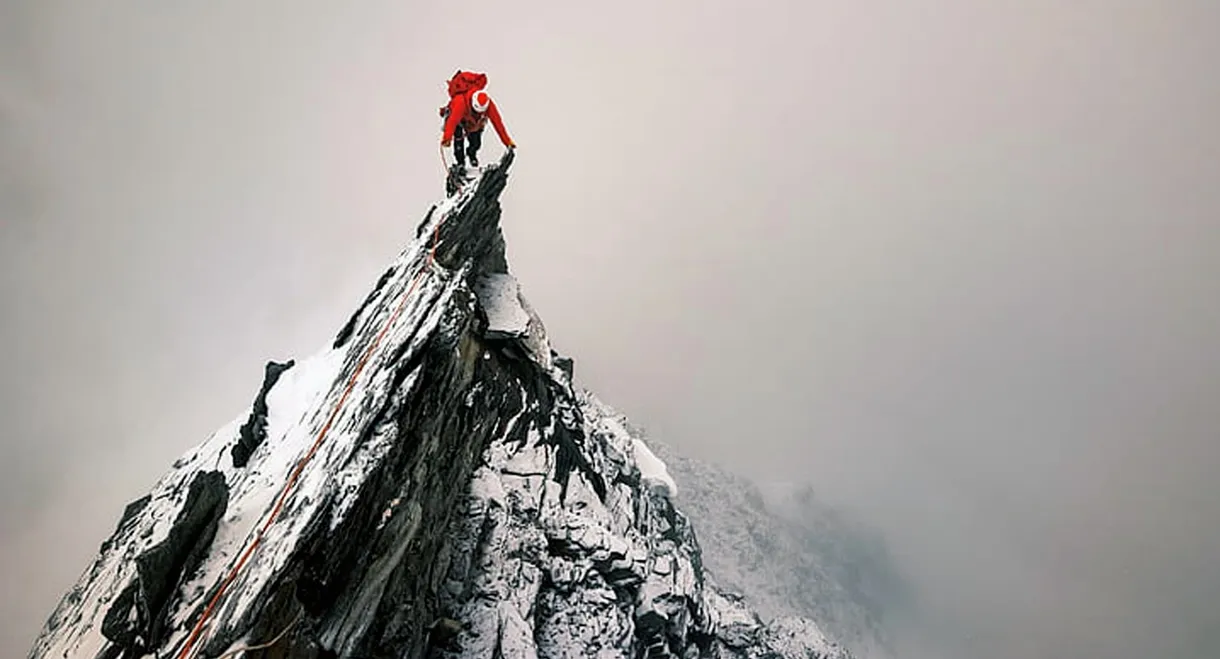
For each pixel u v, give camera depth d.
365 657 11.64
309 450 12.62
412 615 13.65
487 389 20.94
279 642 8.97
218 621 8.59
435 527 15.38
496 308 22.31
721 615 32.62
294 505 10.44
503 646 16.31
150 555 9.18
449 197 20.69
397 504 11.90
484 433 20.56
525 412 23.50
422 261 17.67
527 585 18.62
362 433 11.35
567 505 23.48
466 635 16.03
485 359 21.50
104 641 12.33
